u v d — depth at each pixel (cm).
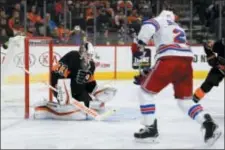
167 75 813
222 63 1038
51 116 1116
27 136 912
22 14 2447
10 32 2356
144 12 2572
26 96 1118
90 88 1190
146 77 830
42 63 1983
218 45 1045
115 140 873
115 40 2498
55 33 2428
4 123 1057
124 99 1534
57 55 2261
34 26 2422
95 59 2334
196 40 2598
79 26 2453
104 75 2353
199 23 2638
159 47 826
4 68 1163
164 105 1403
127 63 2377
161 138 893
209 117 810
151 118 838
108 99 1199
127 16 2634
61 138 891
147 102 834
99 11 2589
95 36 2433
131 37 2509
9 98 1448
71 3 2556
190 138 894
